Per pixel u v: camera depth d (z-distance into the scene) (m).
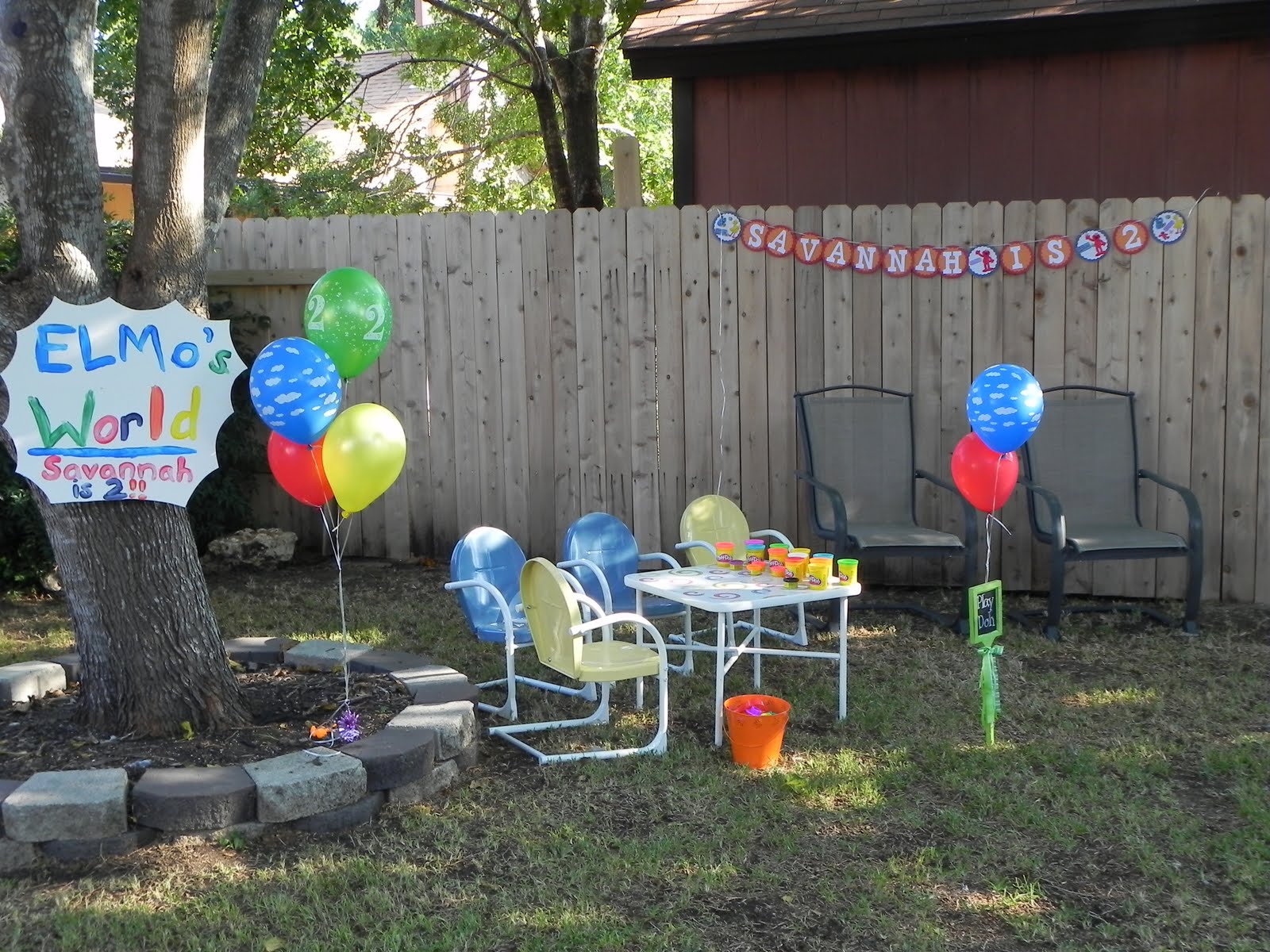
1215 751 4.08
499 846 3.40
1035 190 7.60
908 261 6.34
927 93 7.68
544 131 10.68
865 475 6.28
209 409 3.93
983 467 4.65
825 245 6.41
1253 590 6.15
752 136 8.00
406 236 7.02
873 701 4.68
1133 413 6.10
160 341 3.84
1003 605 6.23
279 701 4.25
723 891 3.14
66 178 3.72
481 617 4.69
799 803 3.69
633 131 16.42
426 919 2.98
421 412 7.13
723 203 8.09
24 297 3.73
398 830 3.49
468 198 14.70
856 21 7.46
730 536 5.61
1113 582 6.32
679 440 6.74
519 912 3.02
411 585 6.67
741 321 6.58
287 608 6.19
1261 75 7.13
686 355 6.67
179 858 3.26
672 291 6.65
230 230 7.27
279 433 3.78
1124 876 3.22
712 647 5.18
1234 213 5.95
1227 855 3.29
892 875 3.22
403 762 3.60
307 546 7.52
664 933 2.92
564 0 8.42
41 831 3.23
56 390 3.74
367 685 4.29
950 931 2.94
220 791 3.34
